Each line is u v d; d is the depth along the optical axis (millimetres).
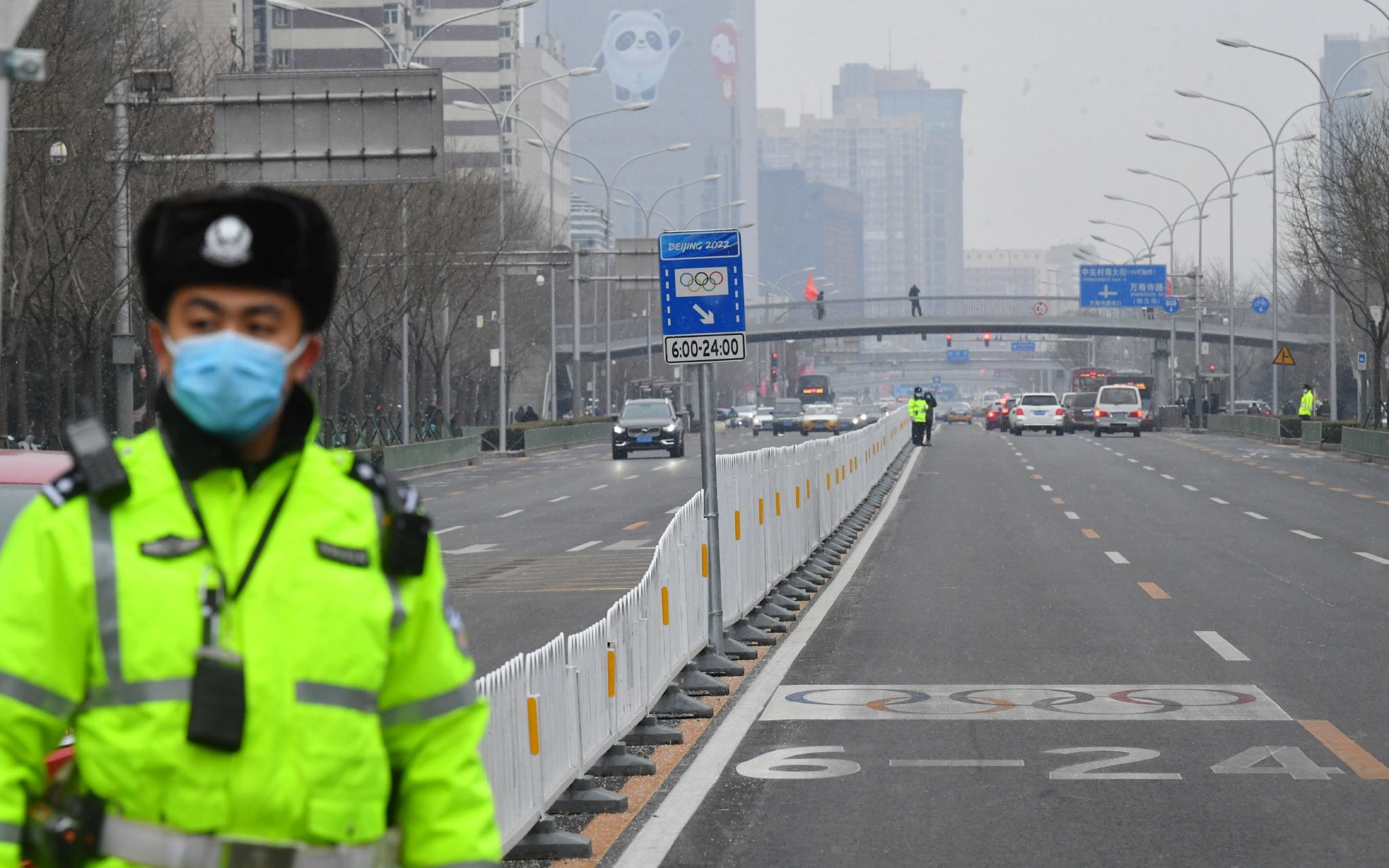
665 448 147625
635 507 85000
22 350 97062
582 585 49812
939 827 20766
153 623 6812
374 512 7320
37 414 133875
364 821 7078
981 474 110312
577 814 21812
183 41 99188
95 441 6965
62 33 75062
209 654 6777
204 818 6840
